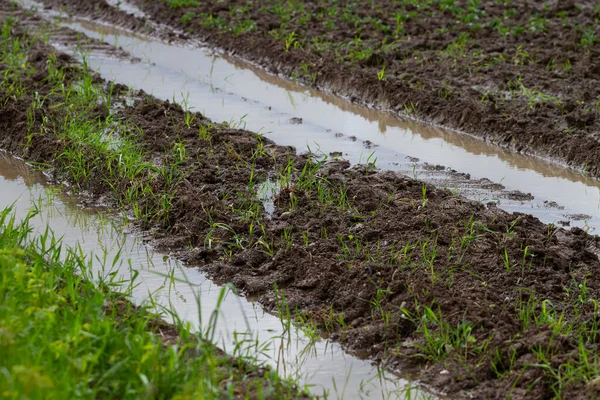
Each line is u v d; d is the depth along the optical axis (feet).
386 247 57.06
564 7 118.52
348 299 51.78
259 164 72.74
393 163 75.56
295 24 114.42
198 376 39.78
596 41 102.06
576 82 91.09
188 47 114.73
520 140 80.33
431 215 61.00
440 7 119.34
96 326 41.60
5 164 75.77
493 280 52.70
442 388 44.19
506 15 116.26
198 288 54.85
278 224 61.67
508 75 93.86
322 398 43.52
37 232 61.41
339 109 91.45
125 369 39.29
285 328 50.37
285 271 55.67
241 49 109.91
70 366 37.58
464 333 46.47
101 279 50.93
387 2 124.77
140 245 60.95
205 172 69.77
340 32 110.22
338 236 58.39
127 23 123.95
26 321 41.01
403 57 101.60
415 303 49.70
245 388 41.50
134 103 86.43
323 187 66.64
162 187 67.31
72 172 71.46
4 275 44.50
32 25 118.93
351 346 48.32
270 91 96.68
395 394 44.14
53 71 92.63
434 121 86.79
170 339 45.39
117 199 67.62
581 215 65.67
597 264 55.72
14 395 33.37
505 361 44.88
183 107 88.53
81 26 124.67
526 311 48.93
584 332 47.11
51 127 79.25
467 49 103.14
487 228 58.70
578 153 76.18
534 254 55.26
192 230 61.67
